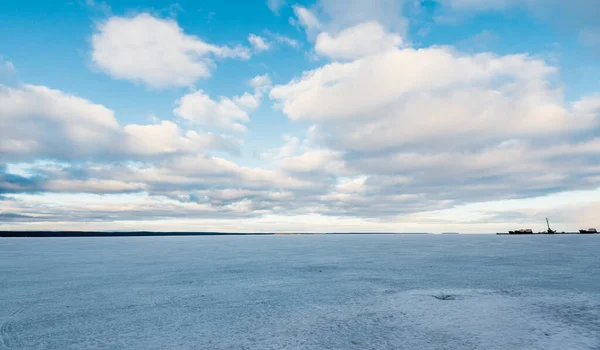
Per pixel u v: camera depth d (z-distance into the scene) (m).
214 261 29.62
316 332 9.35
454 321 10.16
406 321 10.27
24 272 22.20
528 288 15.05
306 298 13.75
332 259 30.70
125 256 36.22
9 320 10.71
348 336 8.98
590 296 13.30
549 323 9.79
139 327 9.91
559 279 17.34
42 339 8.91
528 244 55.22
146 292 15.20
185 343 8.55
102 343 8.59
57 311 11.81
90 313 11.54
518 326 9.55
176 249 51.06
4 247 58.22
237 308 12.16
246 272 21.81
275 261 29.19
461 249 43.62
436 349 7.94
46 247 58.44
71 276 20.23
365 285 16.56
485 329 9.34
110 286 16.78
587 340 8.37
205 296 14.29
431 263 26.06
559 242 62.28
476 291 14.59
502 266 23.33
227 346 8.33
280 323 10.23
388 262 27.25
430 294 14.12
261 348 8.19
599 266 22.69
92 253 41.56
